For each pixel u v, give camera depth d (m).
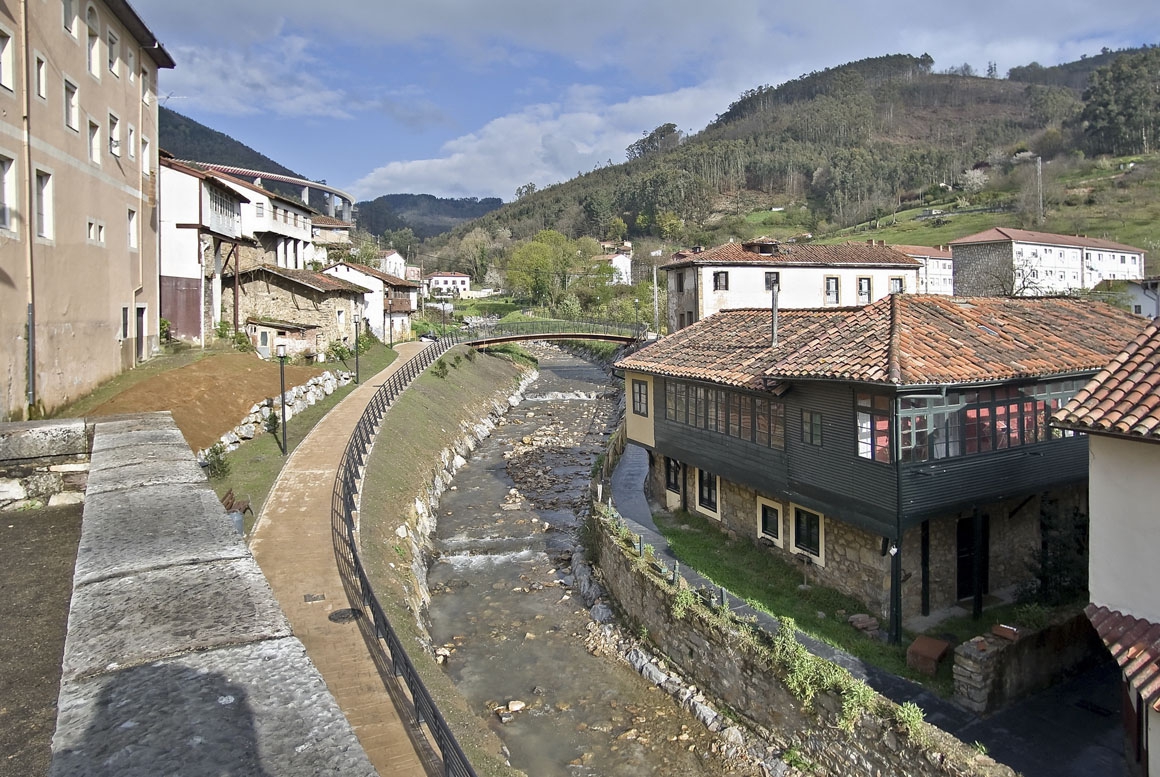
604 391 60.66
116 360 27.61
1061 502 19.33
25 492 9.45
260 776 2.57
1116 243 80.56
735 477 20.66
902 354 15.53
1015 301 20.61
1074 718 13.33
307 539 18.62
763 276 49.66
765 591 18.34
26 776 3.84
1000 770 10.56
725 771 13.75
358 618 14.63
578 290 106.06
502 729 15.20
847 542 17.52
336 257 74.56
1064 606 15.48
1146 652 9.94
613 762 14.15
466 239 158.75
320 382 35.88
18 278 20.61
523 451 39.78
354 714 11.52
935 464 15.44
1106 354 17.70
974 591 16.81
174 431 9.75
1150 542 10.27
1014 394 16.58
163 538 5.17
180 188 35.19
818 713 13.09
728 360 21.14
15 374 20.41
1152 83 126.56
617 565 20.33
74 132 24.08
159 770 2.57
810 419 17.59
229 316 41.19
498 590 21.88
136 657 3.41
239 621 3.83
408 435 32.94
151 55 31.41
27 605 6.23
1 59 20.11
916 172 157.38
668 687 16.44
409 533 22.98
